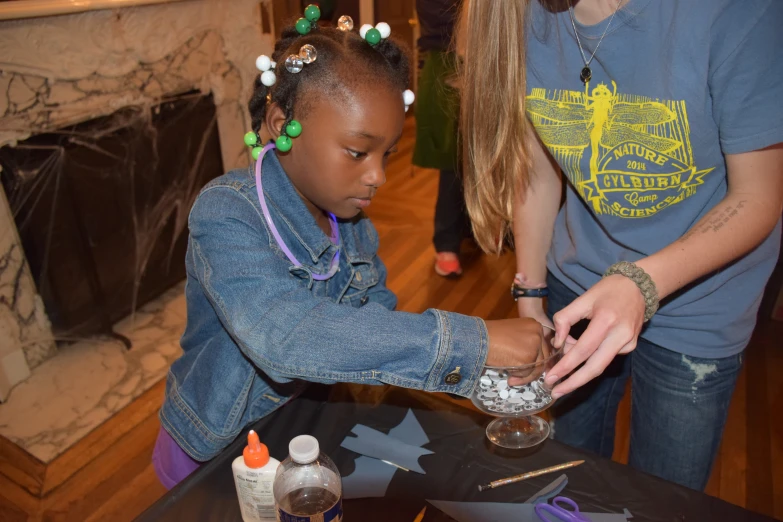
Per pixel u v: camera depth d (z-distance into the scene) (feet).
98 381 6.72
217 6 7.79
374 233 3.45
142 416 6.23
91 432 6.04
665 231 3.12
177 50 7.39
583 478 2.52
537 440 2.72
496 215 3.54
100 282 7.31
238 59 8.39
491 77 3.08
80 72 6.34
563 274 3.68
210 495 2.46
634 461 3.72
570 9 2.81
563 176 3.96
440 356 2.30
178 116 7.73
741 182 2.64
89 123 6.66
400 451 2.67
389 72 2.41
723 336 3.19
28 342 6.73
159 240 8.00
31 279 6.62
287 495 2.20
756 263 3.10
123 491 5.36
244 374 2.95
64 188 6.61
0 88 5.74
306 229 2.79
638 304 2.43
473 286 8.51
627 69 2.75
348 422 2.85
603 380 3.85
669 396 3.41
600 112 2.93
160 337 7.48
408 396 3.04
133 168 7.30
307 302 2.38
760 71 2.38
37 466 5.63
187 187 8.18
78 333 7.23
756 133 2.46
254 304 2.37
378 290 3.42
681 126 2.70
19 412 6.29
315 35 2.47
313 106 2.34
